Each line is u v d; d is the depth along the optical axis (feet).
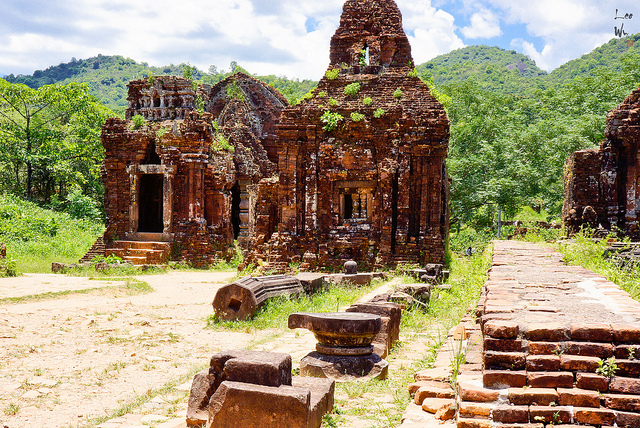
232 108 121.90
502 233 114.62
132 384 24.50
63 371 26.48
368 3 75.05
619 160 68.54
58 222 116.06
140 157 92.38
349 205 75.87
